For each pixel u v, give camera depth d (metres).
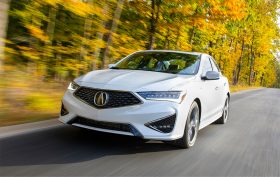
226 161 4.97
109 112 4.69
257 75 69.94
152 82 4.94
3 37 6.71
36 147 4.68
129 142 5.35
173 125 4.83
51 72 11.65
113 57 12.95
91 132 5.72
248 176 4.39
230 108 12.43
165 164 4.50
